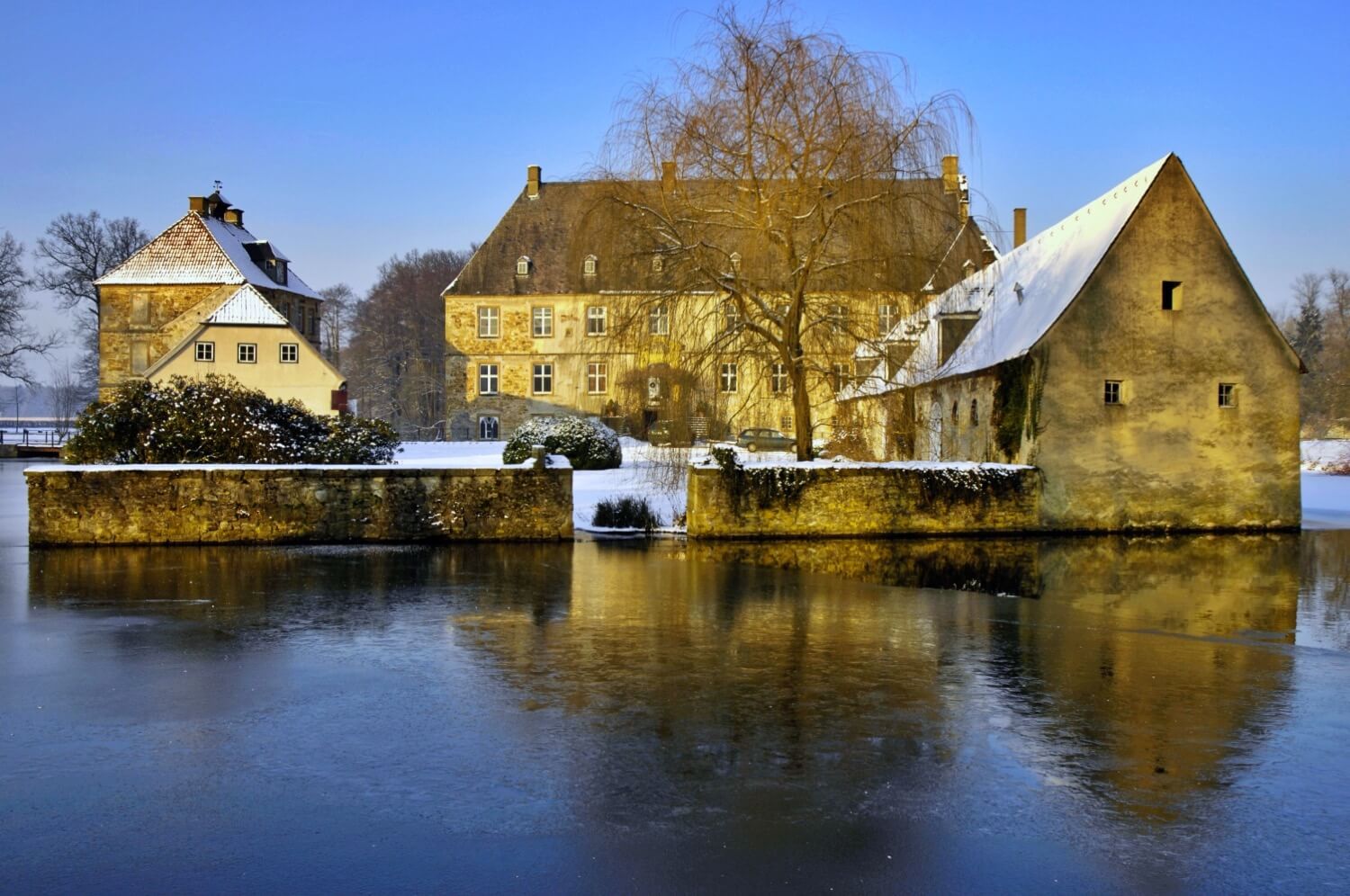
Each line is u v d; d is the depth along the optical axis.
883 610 13.79
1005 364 26.48
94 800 6.59
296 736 7.86
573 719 8.33
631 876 5.56
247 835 6.06
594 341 23.95
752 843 5.98
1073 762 7.41
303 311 67.94
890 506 23.61
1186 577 17.59
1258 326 26.19
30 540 20.17
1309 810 6.57
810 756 7.46
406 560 18.38
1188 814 6.47
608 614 13.19
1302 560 19.94
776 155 22.38
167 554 19.08
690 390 23.06
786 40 22.55
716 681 9.62
